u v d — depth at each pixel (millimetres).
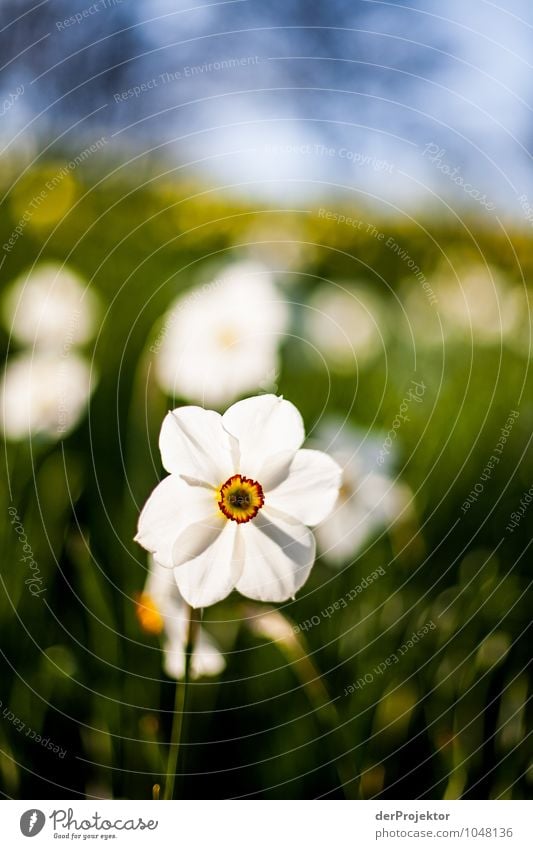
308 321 844
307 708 543
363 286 1018
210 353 672
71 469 630
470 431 762
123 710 529
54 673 539
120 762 518
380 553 608
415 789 522
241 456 447
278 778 526
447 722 532
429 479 694
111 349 793
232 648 551
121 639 551
